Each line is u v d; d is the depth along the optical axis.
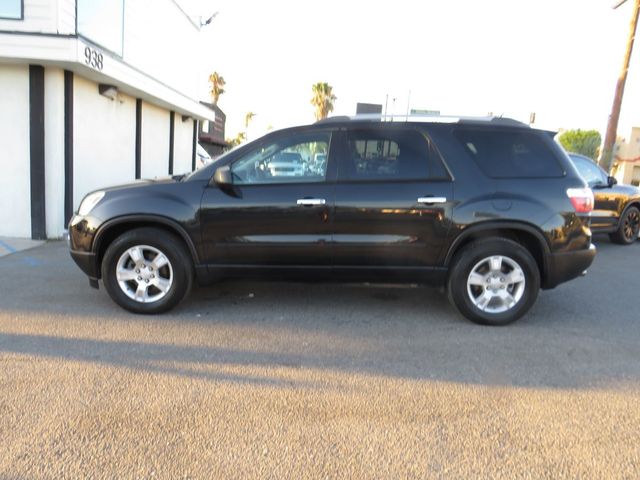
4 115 8.67
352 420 3.12
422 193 4.66
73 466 2.61
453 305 4.90
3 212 8.93
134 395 3.35
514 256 4.69
